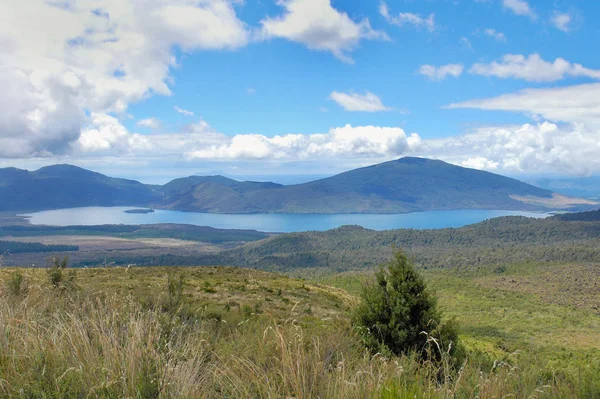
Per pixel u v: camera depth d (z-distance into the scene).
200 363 3.79
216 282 30.16
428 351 5.32
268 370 3.76
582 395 4.26
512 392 3.96
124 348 3.42
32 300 5.61
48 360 3.13
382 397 3.27
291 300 26.11
